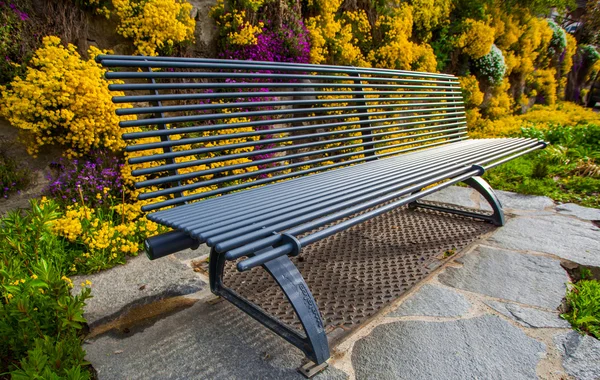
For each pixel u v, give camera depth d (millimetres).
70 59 2723
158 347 1617
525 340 1705
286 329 1579
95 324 1774
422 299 2016
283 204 1571
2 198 2680
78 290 2055
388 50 5215
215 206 1622
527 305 1982
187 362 1524
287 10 4125
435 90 4047
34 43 2771
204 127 1826
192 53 3701
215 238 1179
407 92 3283
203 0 3703
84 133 2871
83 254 2299
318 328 1446
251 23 3879
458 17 7211
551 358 1597
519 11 8844
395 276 2215
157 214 1525
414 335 1721
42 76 2588
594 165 4625
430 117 3496
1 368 1505
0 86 2539
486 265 2408
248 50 3867
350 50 4754
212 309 1908
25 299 1513
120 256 2389
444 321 1829
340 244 2664
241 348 1611
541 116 8445
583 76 14391
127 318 1827
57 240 2361
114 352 1587
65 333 1630
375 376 1470
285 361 1536
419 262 2391
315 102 2430
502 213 3031
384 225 3023
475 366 1536
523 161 5113
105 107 2867
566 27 14820
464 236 2811
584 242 2775
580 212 3469
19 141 2738
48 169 2887
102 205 2900
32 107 2590
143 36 3232
